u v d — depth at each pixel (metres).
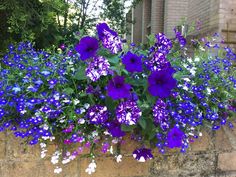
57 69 0.65
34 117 0.57
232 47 1.82
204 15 2.08
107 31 0.61
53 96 0.58
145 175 0.67
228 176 0.72
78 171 0.63
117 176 0.65
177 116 0.62
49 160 0.62
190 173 0.70
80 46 0.58
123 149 0.65
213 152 0.71
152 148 0.65
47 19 1.22
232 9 1.85
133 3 3.27
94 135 0.60
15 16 1.14
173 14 2.99
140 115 0.56
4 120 0.60
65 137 0.60
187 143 0.65
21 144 0.61
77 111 0.59
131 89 0.61
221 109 0.72
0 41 1.27
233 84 0.74
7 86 0.61
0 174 0.60
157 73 0.58
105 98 0.60
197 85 0.71
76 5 2.73
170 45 0.68
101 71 0.57
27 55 0.78
